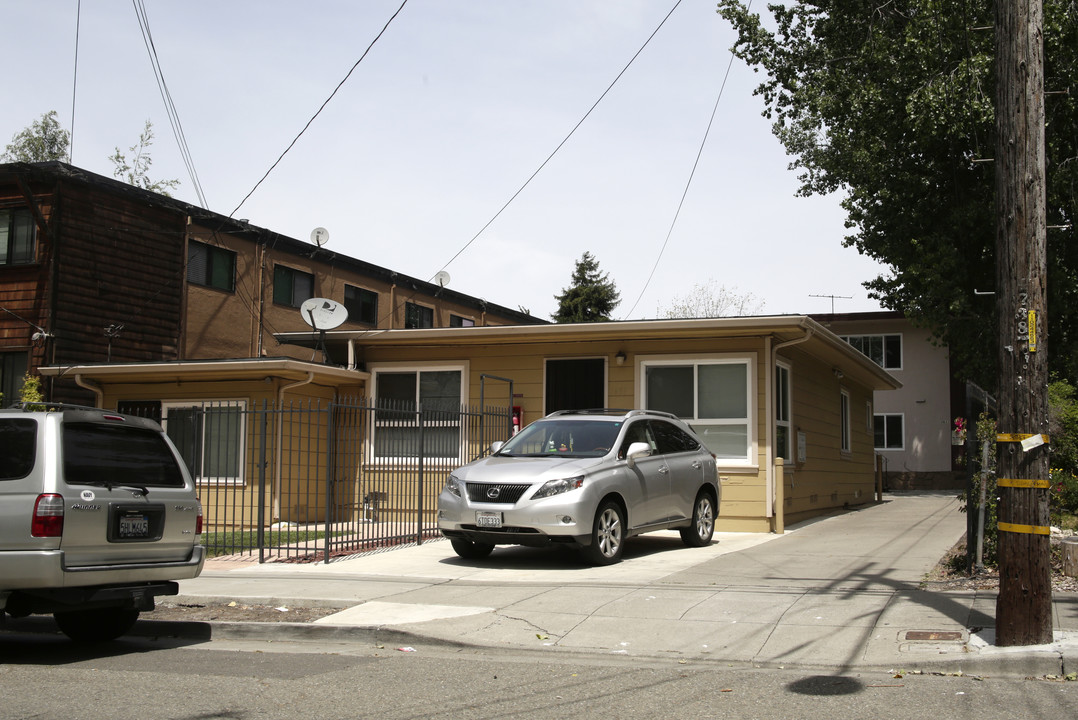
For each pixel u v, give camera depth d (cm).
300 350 2648
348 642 822
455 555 1254
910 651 704
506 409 1700
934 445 3388
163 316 2219
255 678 680
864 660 694
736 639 768
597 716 572
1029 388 691
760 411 1552
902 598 886
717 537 1467
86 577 736
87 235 2045
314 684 660
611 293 5494
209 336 2350
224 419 1762
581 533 1084
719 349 1588
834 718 558
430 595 956
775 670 692
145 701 611
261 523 1213
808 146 3538
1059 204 2230
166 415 1800
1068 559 952
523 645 771
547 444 1233
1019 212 701
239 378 1747
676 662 725
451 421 1733
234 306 2439
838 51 2547
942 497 2756
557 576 1057
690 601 900
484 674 689
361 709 591
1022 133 704
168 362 1733
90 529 744
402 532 1487
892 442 3444
